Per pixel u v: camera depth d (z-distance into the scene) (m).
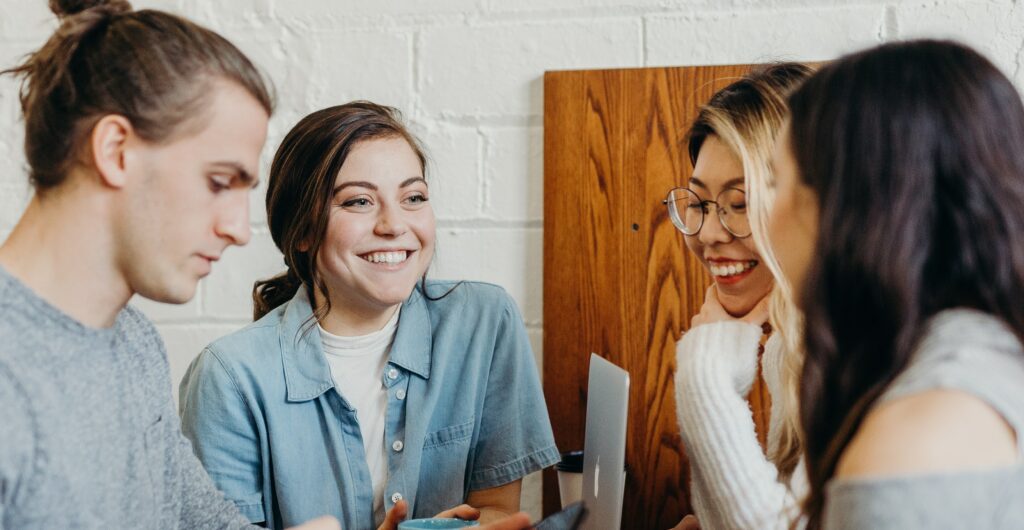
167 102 0.67
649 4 1.29
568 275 1.30
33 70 0.71
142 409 0.78
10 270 0.68
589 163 1.29
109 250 0.70
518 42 1.33
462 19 1.34
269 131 1.38
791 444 0.99
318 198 1.08
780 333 0.97
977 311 0.57
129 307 0.82
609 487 0.94
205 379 1.12
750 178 0.98
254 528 0.96
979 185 0.56
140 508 0.76
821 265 0.61
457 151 1.34
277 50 1.38
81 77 0.67
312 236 1.10
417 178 1.11
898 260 0.57
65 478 0.65
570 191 1.30
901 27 1.24
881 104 0.58
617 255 1.29
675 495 1.28
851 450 0.53
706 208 1.06
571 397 1.30
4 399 0.62
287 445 1.12
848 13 1.25
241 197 0.73
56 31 0.71
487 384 1.21
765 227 0.98
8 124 1.42
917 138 0.57
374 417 1.17
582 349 1.30
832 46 1.25
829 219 0.60
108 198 0.68
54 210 0.69
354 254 1.09
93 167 0.68
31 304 0.66
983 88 0.58
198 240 0.71
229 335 1.16
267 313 1.25
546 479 1.32
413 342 1.18
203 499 0.92
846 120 0.59
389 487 1.14
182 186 0.69
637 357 1.29
